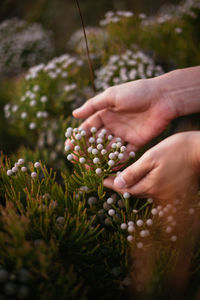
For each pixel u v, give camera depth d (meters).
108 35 0.87
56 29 1.45
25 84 0.78
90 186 0.54
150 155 0.50
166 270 0.48
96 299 0.50
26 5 1.44
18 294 0.44
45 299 0.44
